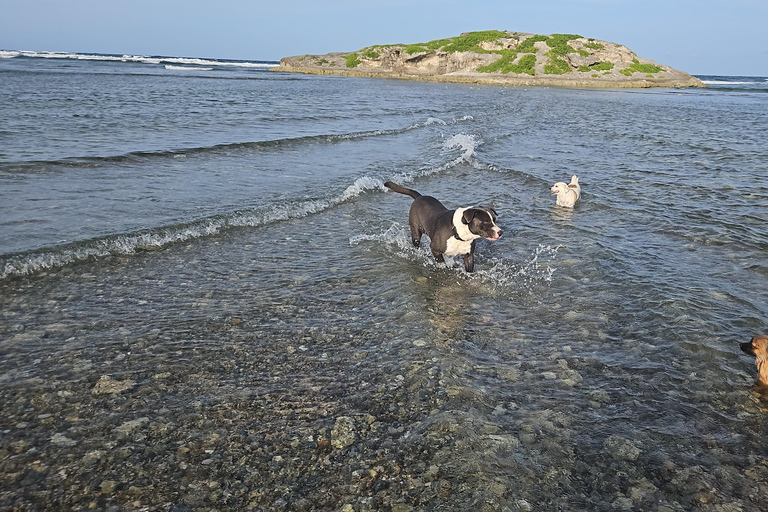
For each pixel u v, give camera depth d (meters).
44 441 3.57
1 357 4.51
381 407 4.09
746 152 15.76
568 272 6.88
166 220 7.90
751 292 6.19
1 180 9.15
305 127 17.75
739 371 4.63
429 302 5.99
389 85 51.56
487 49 72.25
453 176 12.29
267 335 5.14
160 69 61.03
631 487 3.33
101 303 5.59
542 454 3.58
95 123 15.42
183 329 5.17
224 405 4.06
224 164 11.76
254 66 105.31
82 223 7.52
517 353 4.92
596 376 4.54
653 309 5.76
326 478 3.37
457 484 3.31
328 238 8.02
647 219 9.04
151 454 3.52
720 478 3.41
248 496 3.21
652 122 23.97
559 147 16.67
